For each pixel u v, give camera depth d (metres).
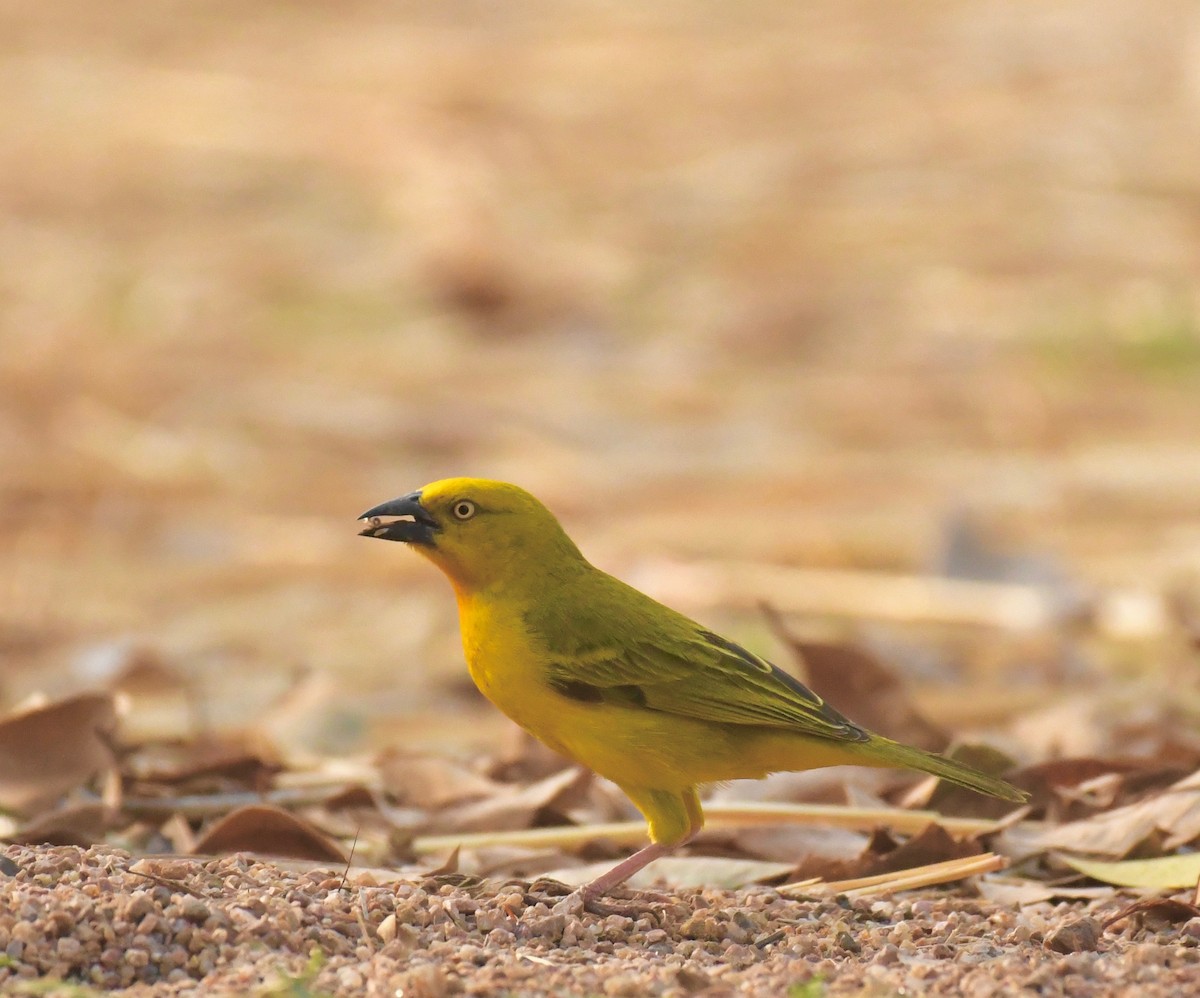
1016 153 25.28
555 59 30.28
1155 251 22.22
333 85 29.38
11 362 19.78
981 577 14.55
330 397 19.30
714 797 9.10
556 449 17.95
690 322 21.53
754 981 5.71
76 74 29.80
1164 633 13.16
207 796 8.55
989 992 5.52
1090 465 17.19
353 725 12.02
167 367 19.97
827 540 15.38
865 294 21.92
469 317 21.92
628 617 7.18
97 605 14.78
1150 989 5.59
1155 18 29.36
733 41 30.86
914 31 30.36
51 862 6.30
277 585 15.30
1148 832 7.57
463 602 7.41
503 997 5.46
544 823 8.48
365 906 6.27
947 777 7.02
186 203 25.28
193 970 5.67
